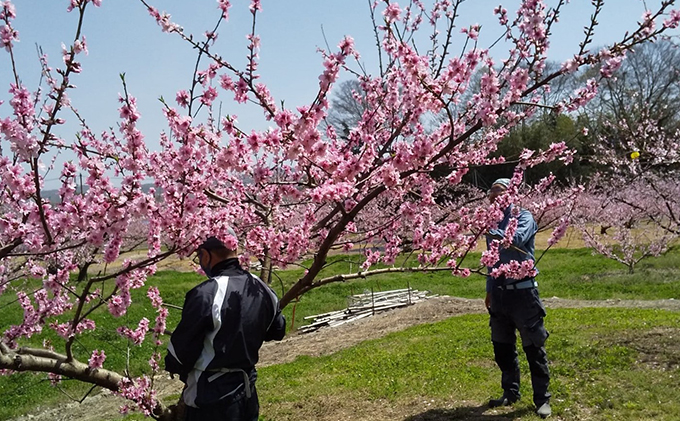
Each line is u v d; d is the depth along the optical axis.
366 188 3.81
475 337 8.33
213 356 2.81
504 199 4.05
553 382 5.69
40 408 8.52
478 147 4.08
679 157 15.09
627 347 6.50
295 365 8.66
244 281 2.99
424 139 3.05
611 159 16.89
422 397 5.92
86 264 4.47
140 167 3.06
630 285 13.67
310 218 3.79
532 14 3.04
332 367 7.93
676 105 25.98
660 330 6.92
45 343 4.79
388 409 5.75
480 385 6.03
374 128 4.51
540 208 6.54
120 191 3.04
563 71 2.85
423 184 3.67
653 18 2.64
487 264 4.11
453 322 10.30
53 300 4.52
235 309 2.87
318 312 14.82
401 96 3.91
